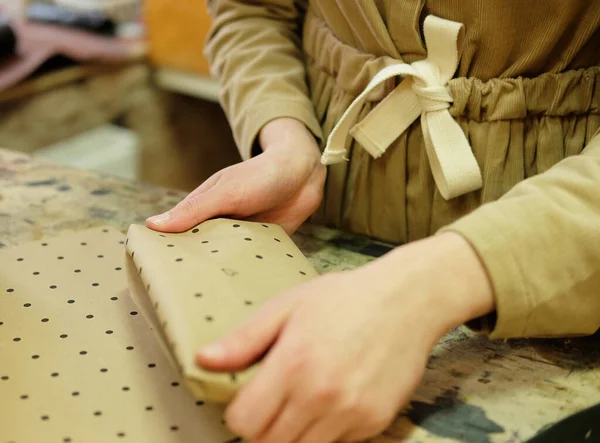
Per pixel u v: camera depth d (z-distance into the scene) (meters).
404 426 0.47
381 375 0.41
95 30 1.78
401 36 0.65
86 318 0.55
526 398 0.49
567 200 0.48
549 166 0.65
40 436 0.44
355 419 0.41
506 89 0.62
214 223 0.57
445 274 0.45
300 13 0.84
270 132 0.71
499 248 0.46
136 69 1.71
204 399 0.41
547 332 0.49
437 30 0.61
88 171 0.85
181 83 1.73
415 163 0.69
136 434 0.44
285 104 0.73
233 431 0.40
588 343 0.55
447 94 0.63
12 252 0.64
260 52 0.79
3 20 1.57
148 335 0.53
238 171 0.61
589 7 0.59
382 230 0.74
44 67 1.57
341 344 0.41
